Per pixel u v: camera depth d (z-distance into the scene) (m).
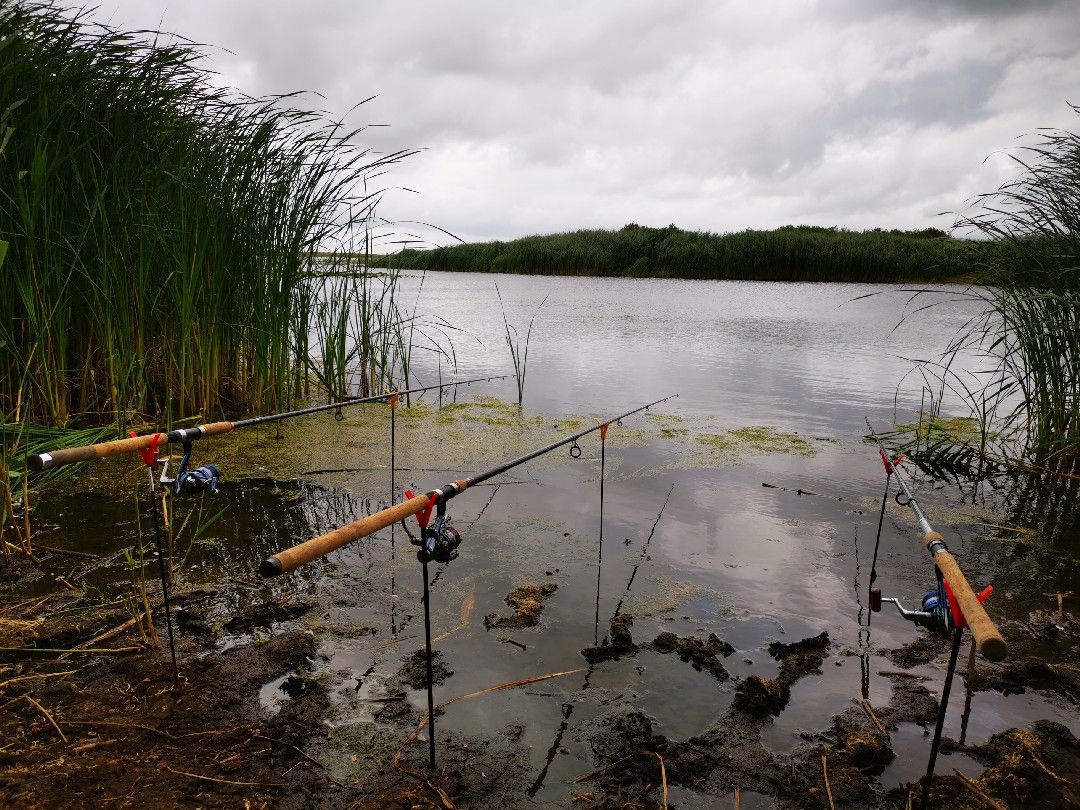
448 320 15.98
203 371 6.89
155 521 2.96
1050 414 6.44
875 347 12.76
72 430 5.59
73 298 5.88
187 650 3.21
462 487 2.71
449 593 3.77
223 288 7.13
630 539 4.51
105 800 2.33
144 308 6.21
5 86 4.88
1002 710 2.94
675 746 2.66
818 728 2.80
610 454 6.37
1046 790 2.49
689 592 3.84
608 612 3.61
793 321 16.72
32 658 3.11
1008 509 5.29
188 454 3.42
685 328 15.28
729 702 2.93
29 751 2.54
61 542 4.27
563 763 2.57
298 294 7.94
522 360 11.36
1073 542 4.70
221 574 3.92
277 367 7.46
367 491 5.30
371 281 8.77
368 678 3.04
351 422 7.43
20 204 4.85
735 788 2.48
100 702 2.83
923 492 5.62
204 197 6.64
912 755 2.66
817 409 8.20
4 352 5.41
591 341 13.41
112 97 5.80
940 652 3.33
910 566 4.21
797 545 4.48
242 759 2.55
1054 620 3.67
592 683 3.03
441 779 2.48
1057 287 6.48
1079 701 3.01
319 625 3.44
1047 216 6.52
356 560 4.15
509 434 7.00
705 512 5.00
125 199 5.85
